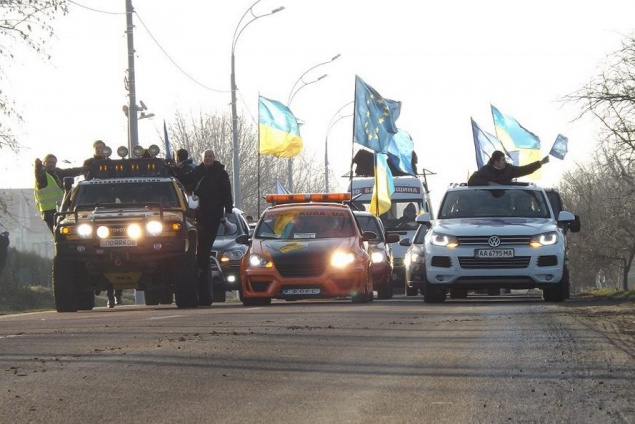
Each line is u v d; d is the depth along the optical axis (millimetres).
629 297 36344
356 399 13102
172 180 37000
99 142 39281
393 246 61438
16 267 67375
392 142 65625
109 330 22469
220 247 46375
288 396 13359
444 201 36750
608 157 63375
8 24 49375
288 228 37156
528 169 38094
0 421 11875
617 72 60062
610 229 98188
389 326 22625
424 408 12453
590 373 15016
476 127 58062
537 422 11562
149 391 13805
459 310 28453
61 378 14945
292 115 60406
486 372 15258
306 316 26062
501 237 33656
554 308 28734
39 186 41938
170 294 46156
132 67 61094
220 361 16594
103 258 34375
